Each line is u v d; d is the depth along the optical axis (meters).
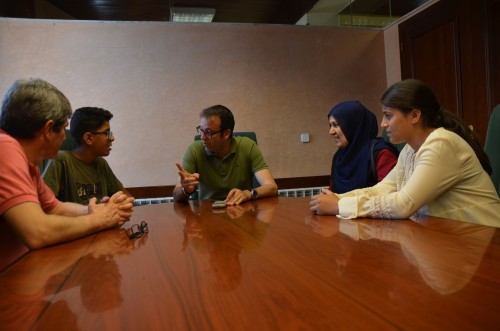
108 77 3.12
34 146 1.10
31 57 2.99
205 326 0.40
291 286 0.51
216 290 0.52
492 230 0.83
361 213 1.05
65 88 3.04
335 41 3.64
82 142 1.89
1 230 1.01
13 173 0.94
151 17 3.27
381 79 3.77
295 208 1.32
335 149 3.64
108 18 3.17
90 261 0.74
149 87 3.21
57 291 0.56
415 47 3.33
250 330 0.39
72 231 0.95
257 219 1.12
